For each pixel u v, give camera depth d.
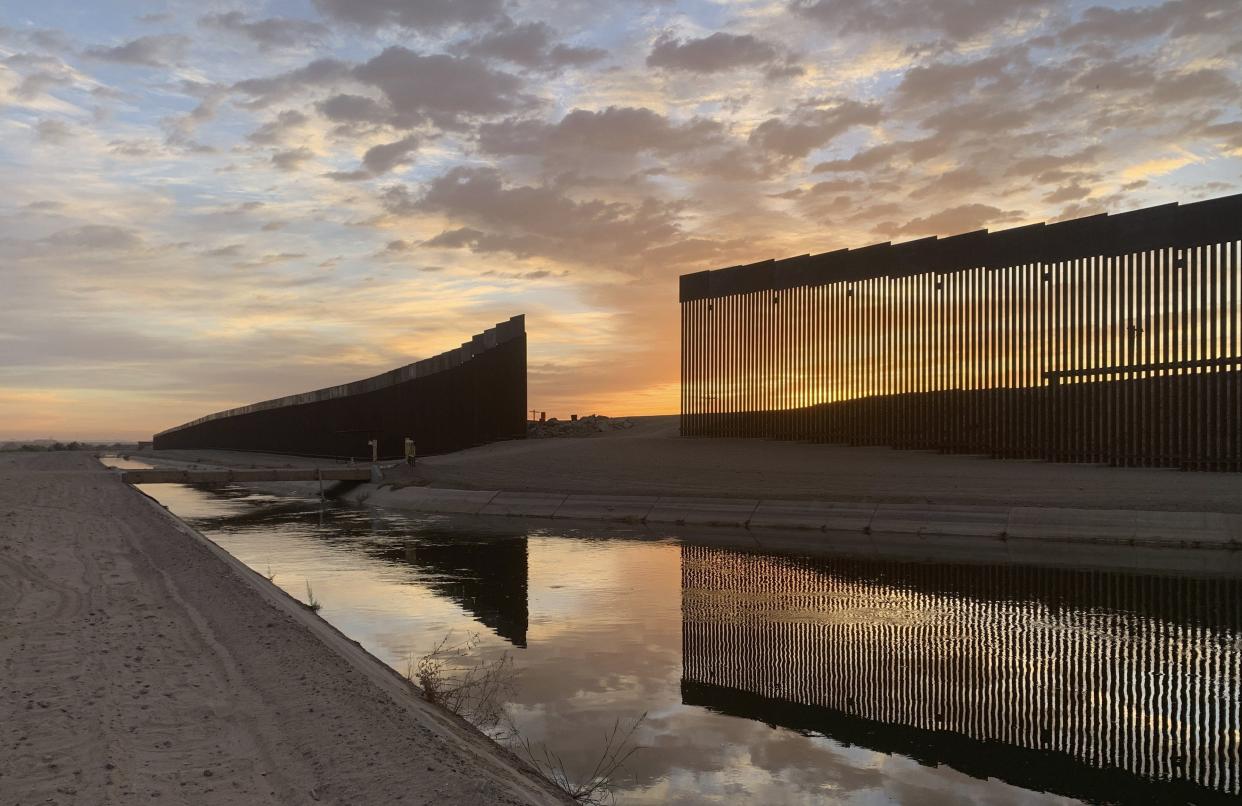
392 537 18.42
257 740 4.47
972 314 21.89
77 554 10.98
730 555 15.20
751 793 5.27
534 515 22.61
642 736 6.24
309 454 46.03
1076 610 10.49
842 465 21.73
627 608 10.81
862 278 24.56
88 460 55.38
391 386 38.66
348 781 3.94
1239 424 17.14
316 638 6.68
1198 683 7.60
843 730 6.47
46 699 5.01
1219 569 12.95
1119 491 16.66
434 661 8.23
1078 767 5.76
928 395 22.88
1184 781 5.51
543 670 7.96
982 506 17.30
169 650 6.26
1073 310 19.92
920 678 7.80
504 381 35.25
